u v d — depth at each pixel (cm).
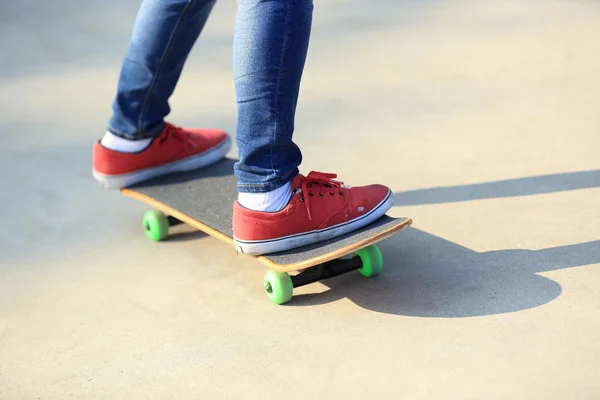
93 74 462
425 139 349
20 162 358
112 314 238
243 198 233
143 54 269
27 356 221
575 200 282
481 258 250
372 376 197
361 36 499
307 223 234
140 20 267
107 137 287
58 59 487
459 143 342
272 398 193
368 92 410
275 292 233
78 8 584
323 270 240
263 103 219
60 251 280
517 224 269
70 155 363
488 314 219
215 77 448
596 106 368
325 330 220
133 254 275
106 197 322
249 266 263
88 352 220
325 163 332
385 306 229
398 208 290
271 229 231
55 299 249
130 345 222
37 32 535
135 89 275
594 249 247
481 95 393
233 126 379
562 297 223
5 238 290
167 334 226
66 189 330
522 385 188
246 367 207
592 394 182
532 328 210
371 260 242
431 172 317
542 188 294
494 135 346
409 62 448
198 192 279
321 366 204
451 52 458
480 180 306
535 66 425
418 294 234
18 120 404
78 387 205
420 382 193
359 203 239
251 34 215
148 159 288
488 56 446
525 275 237
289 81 220
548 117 360
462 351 204
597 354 197
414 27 509
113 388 204
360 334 216
